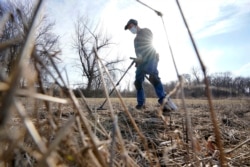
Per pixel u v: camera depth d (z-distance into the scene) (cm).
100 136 198
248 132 381
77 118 93
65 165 84
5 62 67
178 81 110
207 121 447
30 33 50
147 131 334
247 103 838
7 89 40
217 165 180
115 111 495
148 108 600
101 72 122
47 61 92
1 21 71
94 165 84
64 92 90
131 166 109
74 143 91
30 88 58
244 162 227
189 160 162
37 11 52
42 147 53
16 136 56
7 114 38
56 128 93
